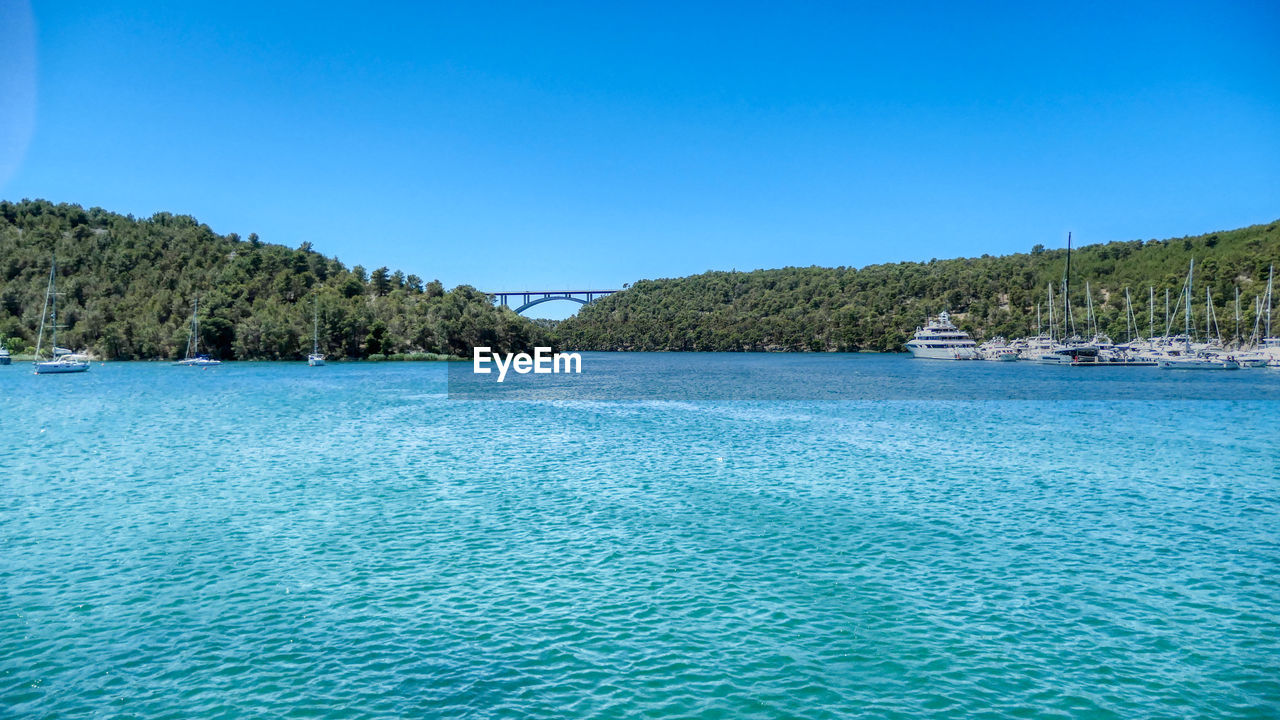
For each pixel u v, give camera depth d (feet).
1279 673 59.16
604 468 143.33
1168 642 64.59
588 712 53.62
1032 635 65.92
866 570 82.64
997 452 162.40
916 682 57.93
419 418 234.79
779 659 61.57
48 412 247.09
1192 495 119.14
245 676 58.54
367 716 52.90
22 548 89.86
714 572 82.02
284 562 85.10
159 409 260.01
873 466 145.18
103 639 64.75
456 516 105.91
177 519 103.86
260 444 175.11
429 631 66.80
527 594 75.61
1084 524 101.35
